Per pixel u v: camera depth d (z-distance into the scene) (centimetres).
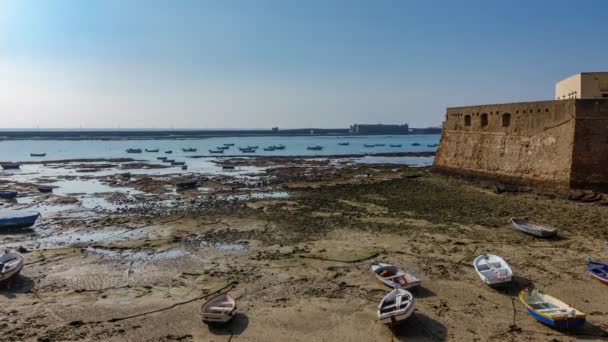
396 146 15575
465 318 1572
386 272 1967
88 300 1769
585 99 3578
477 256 2212
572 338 1419
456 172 5269
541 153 3969
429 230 2791
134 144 16538
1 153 11469
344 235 2716
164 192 4634
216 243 2592
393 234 2712
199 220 3203
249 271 2088
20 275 2059
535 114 4097
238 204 3847
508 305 1670
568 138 3672
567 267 2061
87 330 1520
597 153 3531
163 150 12912
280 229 2895
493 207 3453
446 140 5700
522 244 2442
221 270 2109
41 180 5712
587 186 3544
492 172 4600
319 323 1559
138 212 3550
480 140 4931
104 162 8550
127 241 2652
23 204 3978
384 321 1473
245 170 7044
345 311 1648
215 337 1474
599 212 3117
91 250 2472
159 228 2980
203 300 1761
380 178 5656
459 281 1912
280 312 1648
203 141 19862
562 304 1578
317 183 5234
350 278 1980
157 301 1755
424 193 4247
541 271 2014
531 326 1504
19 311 1666
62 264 2220
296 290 1852
